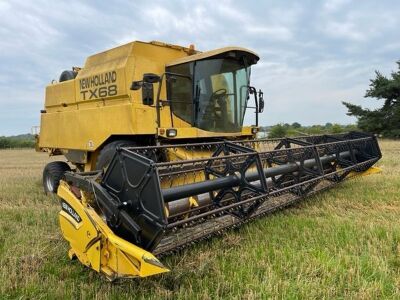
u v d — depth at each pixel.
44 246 4.25
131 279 3.24
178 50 7.14
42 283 3.37
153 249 3.13
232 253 3.83
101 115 6.63
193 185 3.70
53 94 8.48
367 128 32.62
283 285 3.10
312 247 3.96
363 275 3.31
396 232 4.28
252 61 7.07
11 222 5.34
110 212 3.32
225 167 4.27
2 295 3.18
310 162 5.76
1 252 4.13
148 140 6.46
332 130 32.06
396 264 3.57
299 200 5.85
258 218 5.05
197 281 3.25
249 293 3.01
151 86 5.48
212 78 6.44
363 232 4.40
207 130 6.44
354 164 6.88
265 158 5.34
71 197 3.59
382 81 33.00
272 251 3.89
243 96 7.01
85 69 7.48
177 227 3.28
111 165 3.46
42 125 8.86
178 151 5.41
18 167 15.59
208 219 3.82
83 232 3.36
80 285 3.28
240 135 6.93
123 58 6.44
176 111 6.41
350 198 6.36
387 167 10.80
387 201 6.15
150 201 3.06
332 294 2.99
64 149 8.02
